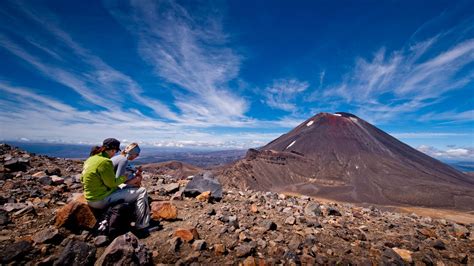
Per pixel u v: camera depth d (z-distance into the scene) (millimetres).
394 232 7289
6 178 8297
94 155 5328
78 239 4645
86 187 5043
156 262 4289
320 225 6867
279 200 10195
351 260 5074
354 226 7465
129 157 5961
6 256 3766
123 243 4043
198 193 9086
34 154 13586
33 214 5594
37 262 3830
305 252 5160
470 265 5637
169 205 6477
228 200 9258
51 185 8281
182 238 5039
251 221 6621
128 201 5367
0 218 5027
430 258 5535
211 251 4805
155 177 12742
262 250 5062
